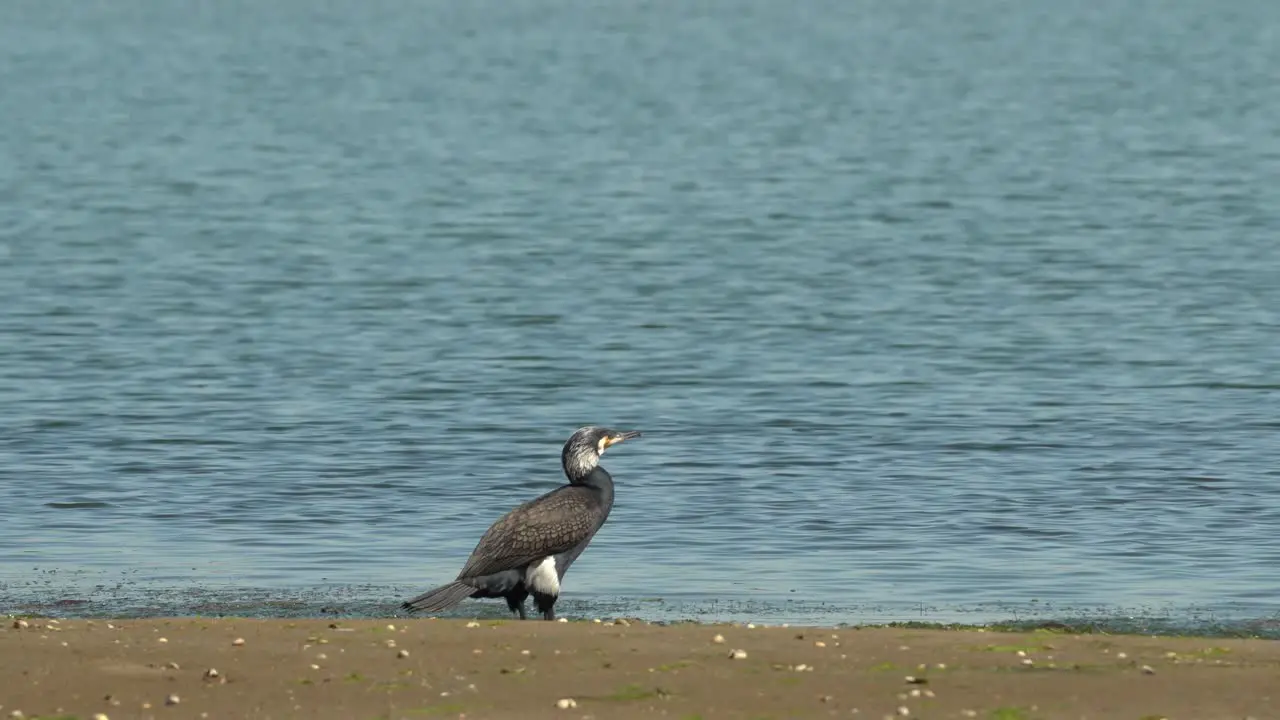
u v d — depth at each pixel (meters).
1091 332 47.75
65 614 21.81
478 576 20.17
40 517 28.36
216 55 172.25
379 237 68.25
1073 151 97.94
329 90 138.38
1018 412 37.53
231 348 45.72
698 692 16.08
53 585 23.66
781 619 21.77
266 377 41.88
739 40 187.75
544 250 64.75
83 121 115.50
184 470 32.16
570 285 56.69
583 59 167.25
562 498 20.70
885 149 99.88
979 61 160.38
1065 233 68.00
